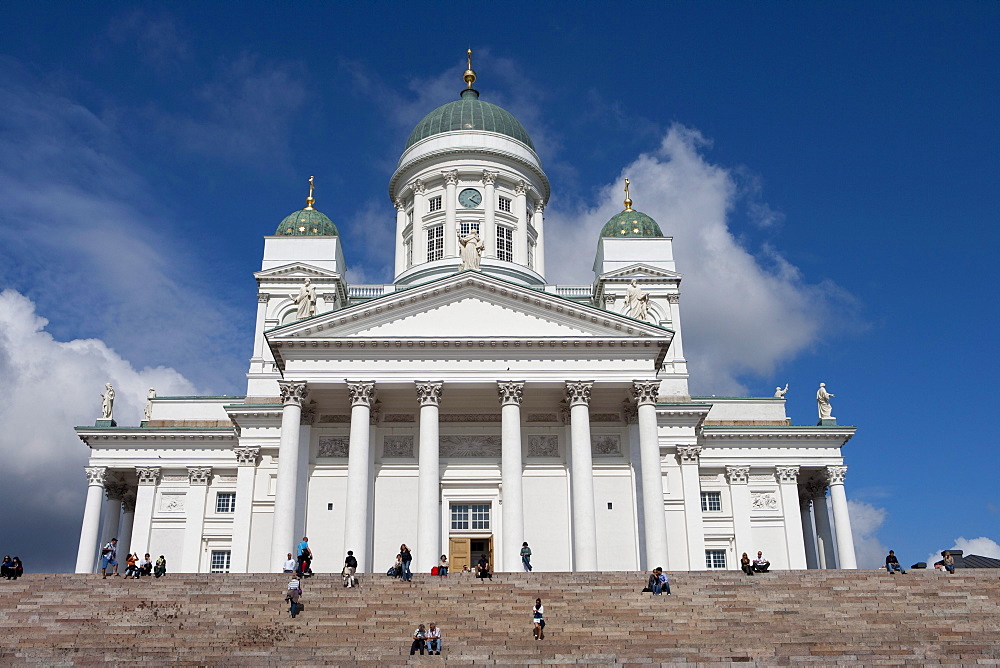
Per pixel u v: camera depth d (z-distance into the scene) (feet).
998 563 244.83
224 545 249.34
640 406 191.83
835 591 136.46
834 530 255.09
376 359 193.57
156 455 257.14
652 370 194.49
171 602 128.98
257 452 231.71
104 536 263.49
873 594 134.62
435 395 190.39
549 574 148.05
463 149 278.26
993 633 116.37
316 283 262.67
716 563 248.73
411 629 119.24
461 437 207.10
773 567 249.55
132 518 276.21
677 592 137.18
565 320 197.98
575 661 107.65
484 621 122.52
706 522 251.39
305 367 192.85
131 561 153.79
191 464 255.70
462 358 193.77
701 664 106.01
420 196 281.13
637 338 194.59
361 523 182.50
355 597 133.90
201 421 268.21
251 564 223.10
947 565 153.99
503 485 185.26
